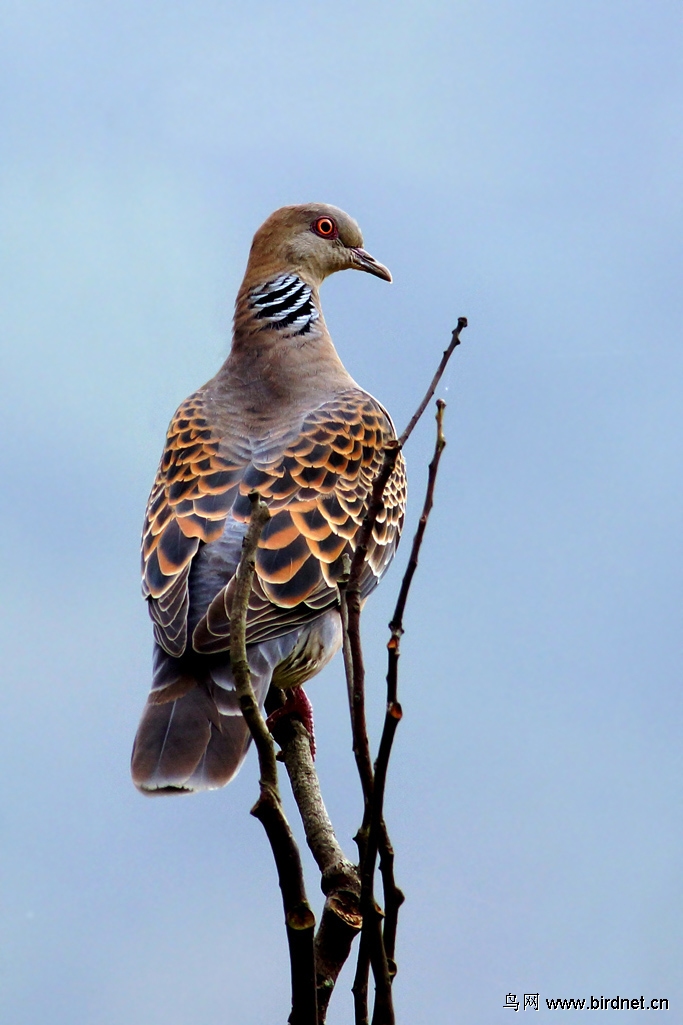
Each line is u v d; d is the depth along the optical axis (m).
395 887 6.18
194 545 10.36
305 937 5.79
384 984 5.97
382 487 6.57
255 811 5.80
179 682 9.31
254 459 11.09
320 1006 6.87
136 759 8.69
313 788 8.65
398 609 5.99
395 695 5.91
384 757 5.90
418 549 6.06
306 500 10.84
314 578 10.42
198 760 8.72
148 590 10.38
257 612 9.96
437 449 6.29
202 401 11.95
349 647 6.38
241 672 5.93
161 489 11.27
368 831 6.09
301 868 5.85
